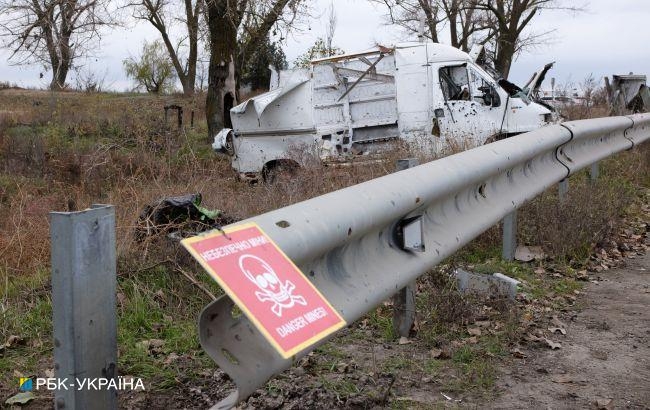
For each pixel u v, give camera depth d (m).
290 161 12.90
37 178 13.02
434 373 4.07
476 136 13.20
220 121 19.19
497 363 4.27
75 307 2.29
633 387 3.99
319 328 2.57
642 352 4.51
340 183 8.48
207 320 2.52
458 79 13.70
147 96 36.25
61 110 24.36
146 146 14.38
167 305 5.04
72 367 2.30
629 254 7.02
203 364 4.12
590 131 8.19
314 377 3.96
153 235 6.12
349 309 3.36
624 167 10.86
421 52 13.49
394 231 4.07
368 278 3.66
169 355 4.22
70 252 2.27
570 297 5.56
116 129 19.84
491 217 5.39
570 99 18.91
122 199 8.09
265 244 2.68
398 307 4.55
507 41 37.09
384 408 3.63
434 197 4.41
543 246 6.56
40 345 4.41
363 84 13.82
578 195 7.56
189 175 9.67
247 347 2.63
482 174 5.18
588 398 3.84
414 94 13.52
